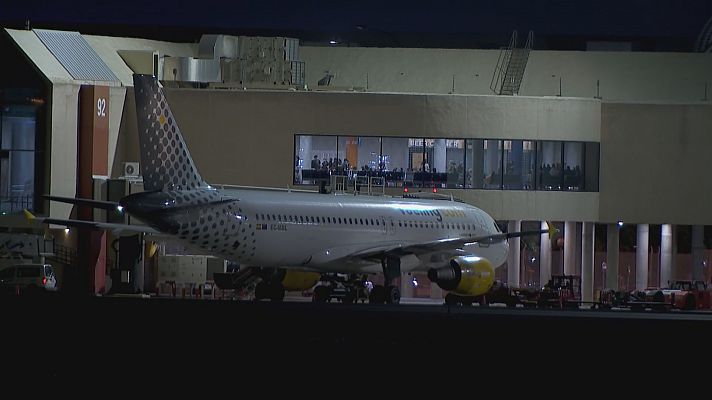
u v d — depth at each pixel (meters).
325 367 161.25
